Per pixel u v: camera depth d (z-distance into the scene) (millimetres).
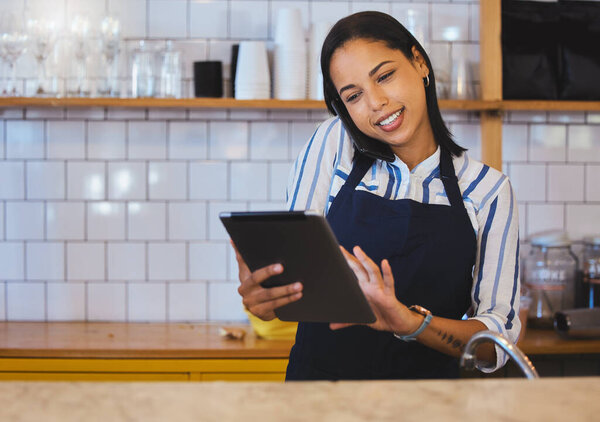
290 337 2562
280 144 2896
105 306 2896
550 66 2764
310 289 1291
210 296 2908
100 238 2887
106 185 2877
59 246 2887
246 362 2438
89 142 2873
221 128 2887
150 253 2893
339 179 1683
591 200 2996
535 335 2660
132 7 2871
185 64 2889
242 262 1433
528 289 2689
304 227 1176
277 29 2699
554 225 2990
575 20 2721
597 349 2490
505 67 2748
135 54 2676
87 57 2711
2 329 2736
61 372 2424
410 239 1585
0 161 2875
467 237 1592
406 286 1589
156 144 2877
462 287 1615
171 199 2887
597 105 2738
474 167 1663
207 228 2898
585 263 2783
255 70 2652
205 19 2877
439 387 770
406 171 1626
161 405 704
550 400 716
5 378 2416
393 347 1589
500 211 1615
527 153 2973
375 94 1476
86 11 2828
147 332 2701
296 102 2627
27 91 2861
